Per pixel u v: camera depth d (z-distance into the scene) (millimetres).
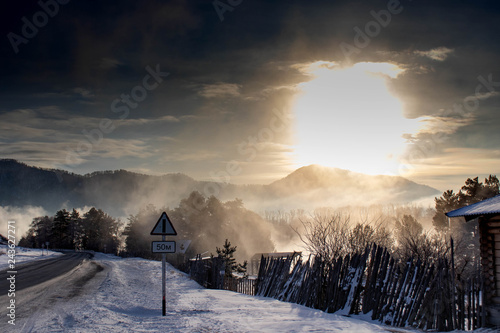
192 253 84875
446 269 13320
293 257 19547
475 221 33188
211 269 29125
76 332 10156
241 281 24547
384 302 14102
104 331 10312
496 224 14625
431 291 13273
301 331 10633
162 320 12203
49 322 11438
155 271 36938
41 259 51062
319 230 18938
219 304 16812
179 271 42438
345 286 15289
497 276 14383
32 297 16562
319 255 17312
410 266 14055
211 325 11266
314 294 16406
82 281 24375
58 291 18891
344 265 15773
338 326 11414
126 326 11055
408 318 13562
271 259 21234
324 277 16344
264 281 20938
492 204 14750
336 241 18312
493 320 13930
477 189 44438
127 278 28609
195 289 24438
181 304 16750
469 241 30875
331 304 15469
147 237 95125
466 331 12836
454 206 45750
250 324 11594
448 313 13062
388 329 11891
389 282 14273
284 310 14695
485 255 14719
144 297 18719
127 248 100562
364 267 15180
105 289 20859
